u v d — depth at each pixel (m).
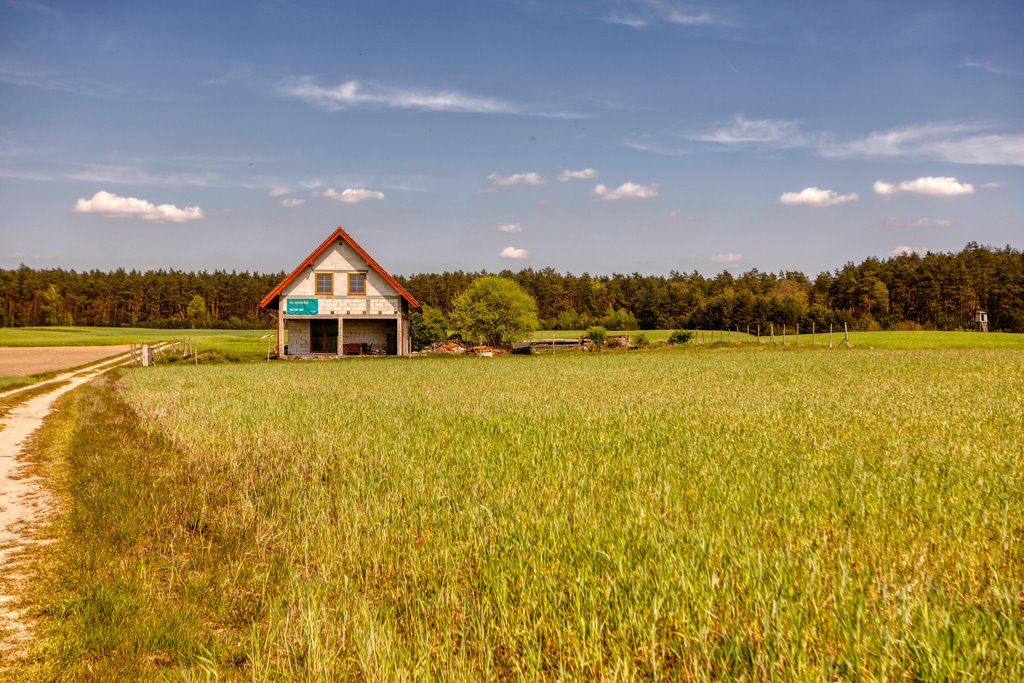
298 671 4.48
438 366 34.56
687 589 4.98
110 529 7.63
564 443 10.96
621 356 44.00
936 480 8.23
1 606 5.67
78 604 5.55
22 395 22.88
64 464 11.43
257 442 12.21
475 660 4.43
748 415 14.43
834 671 4.02
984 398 17.47
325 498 8.53
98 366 40.34
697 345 55.25
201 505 8.78
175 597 5.87
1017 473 8.62
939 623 4.35
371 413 15.26
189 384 24.48
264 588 5.91
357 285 45.72
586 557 5.79
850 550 5.68
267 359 43.56
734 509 7.04
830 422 13.35
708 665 4.19
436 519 7.24
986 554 5.79
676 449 10.34
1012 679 3.91
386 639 4.55
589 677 4.26
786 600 4.72
